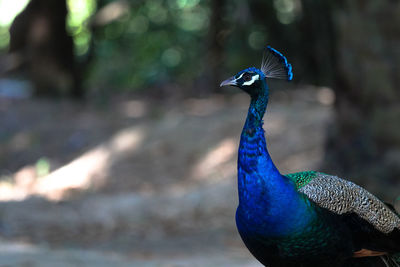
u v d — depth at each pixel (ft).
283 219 14.08
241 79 14.71
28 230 36.60
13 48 89.04
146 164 53.83
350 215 14.80
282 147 49.75
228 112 61.77
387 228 15.19
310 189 14.69
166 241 34.91
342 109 39.32
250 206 14.32
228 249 32.58
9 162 59.72
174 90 77.20
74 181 53.21
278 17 74.95
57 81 75.25
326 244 14.47
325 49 67.56
